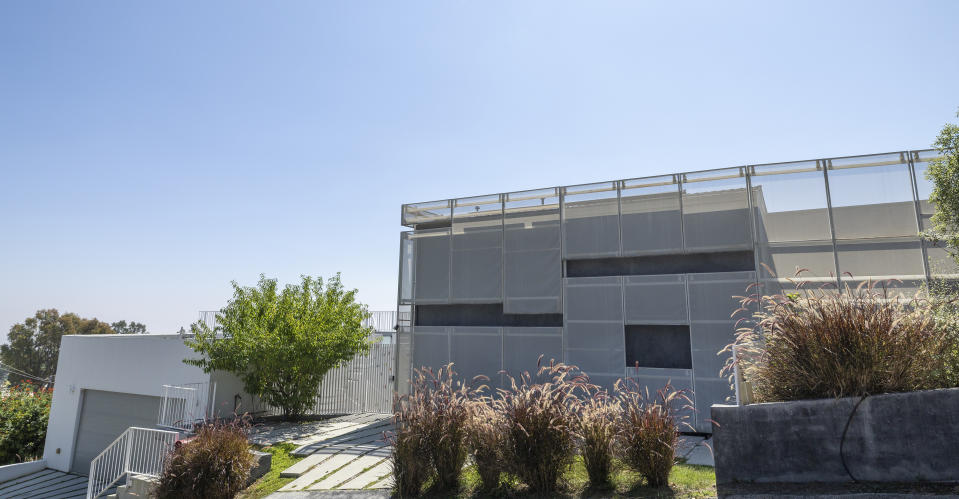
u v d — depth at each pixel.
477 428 6.30
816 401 4.83
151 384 15.57
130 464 10.12
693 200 10.80
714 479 5.64
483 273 12.79
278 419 13.89
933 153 9.25
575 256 11.73
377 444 9.79
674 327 10.62
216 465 7.53
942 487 4.29
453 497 6.05
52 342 44.72
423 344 13.20
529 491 5.86
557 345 11.60
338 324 14.29
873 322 4.85
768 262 10.07
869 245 9.48
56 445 17.20
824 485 4.64
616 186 11.57
